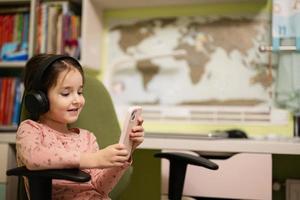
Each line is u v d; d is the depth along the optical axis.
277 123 1.60
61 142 0.98
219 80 1.69
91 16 1.70
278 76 1.56
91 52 1.70
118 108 1.75
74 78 0.94
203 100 1.70
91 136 1.10
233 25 1.69
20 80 1.74
